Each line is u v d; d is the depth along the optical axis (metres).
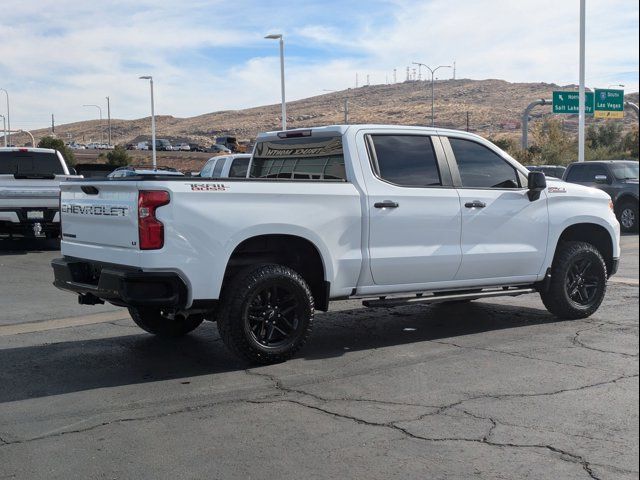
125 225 6.15
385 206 7.05
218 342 7.61
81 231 6.84
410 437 4.77
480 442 4.67
